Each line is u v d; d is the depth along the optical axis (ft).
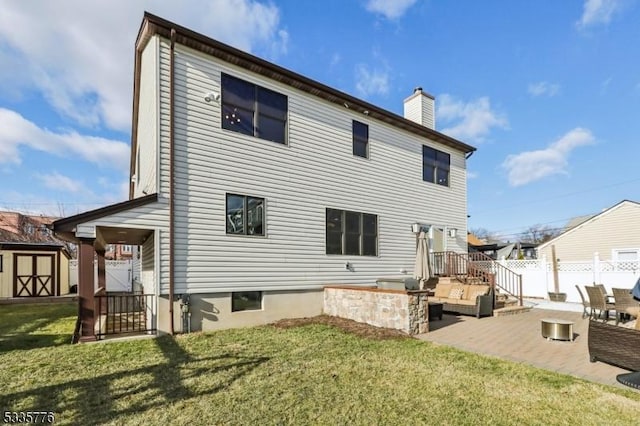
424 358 18.07
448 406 12.25
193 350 19.27
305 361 17.35
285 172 30.50
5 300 48.49
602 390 13.75
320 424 10.91
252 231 28.14
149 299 25.70
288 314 29.55
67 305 43.70
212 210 26.12
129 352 18.81
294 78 30.83
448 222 46.24
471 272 40.27
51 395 12.98
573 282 44.80
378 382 14.55
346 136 35.65
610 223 57.26
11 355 18.17
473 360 17.75
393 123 40.14
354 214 35.63
